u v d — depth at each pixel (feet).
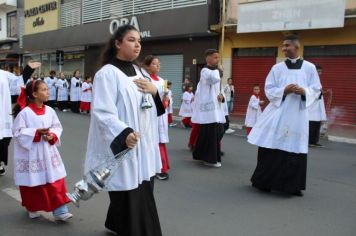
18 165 15.84
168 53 64.80
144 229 12.21
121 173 11.39
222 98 25.95
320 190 21.24
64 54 92.27
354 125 46.83
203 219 16.56
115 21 70.85
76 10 84.02
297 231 15.52
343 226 16.17
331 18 44.57
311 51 49.73
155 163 12.52
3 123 21.66
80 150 30.09
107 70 11.44
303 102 19.45
